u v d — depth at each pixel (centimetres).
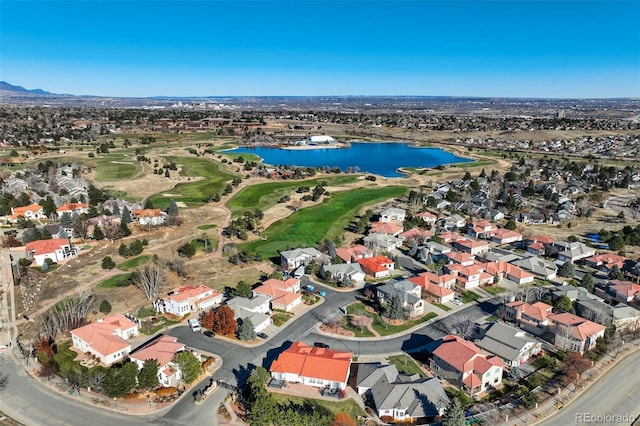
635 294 10056
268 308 9544
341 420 6047
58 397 6869
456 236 14025
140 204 16462
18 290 10394
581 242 14025
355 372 7531
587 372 7606
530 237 13975
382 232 14238
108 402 6769
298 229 15000
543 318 8775
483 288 10925
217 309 9000
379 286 10206
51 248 11944
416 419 6481
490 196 19788
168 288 10494
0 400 6762
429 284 10556
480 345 8100
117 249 12912
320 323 9138
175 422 6334
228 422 6347
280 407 6606
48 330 8362
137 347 8162
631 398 6975
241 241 13775
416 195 18288
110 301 9825
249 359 7856
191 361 7181
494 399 6950
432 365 7662
